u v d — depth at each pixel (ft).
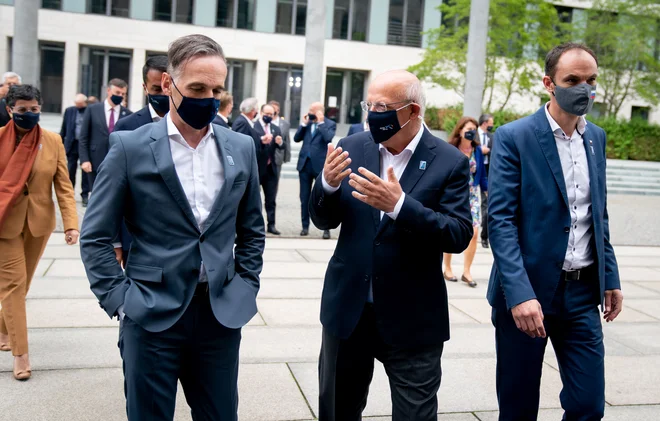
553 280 10.57
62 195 15.16
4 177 14.11
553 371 16.43
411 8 111.14
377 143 9.93
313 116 32.81
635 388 15.46
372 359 10.47
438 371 9.98
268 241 31.48
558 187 10.63
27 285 15.17
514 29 90.27
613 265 11.30
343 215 10.13
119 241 14.03
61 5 101.55
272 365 15.64
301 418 13.05
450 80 92.94
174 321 8.61
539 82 94.38
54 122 88.58
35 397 13.39
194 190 8.94
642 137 88.17
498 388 11.23
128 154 8.74
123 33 103.45
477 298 22.89
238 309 9.02
